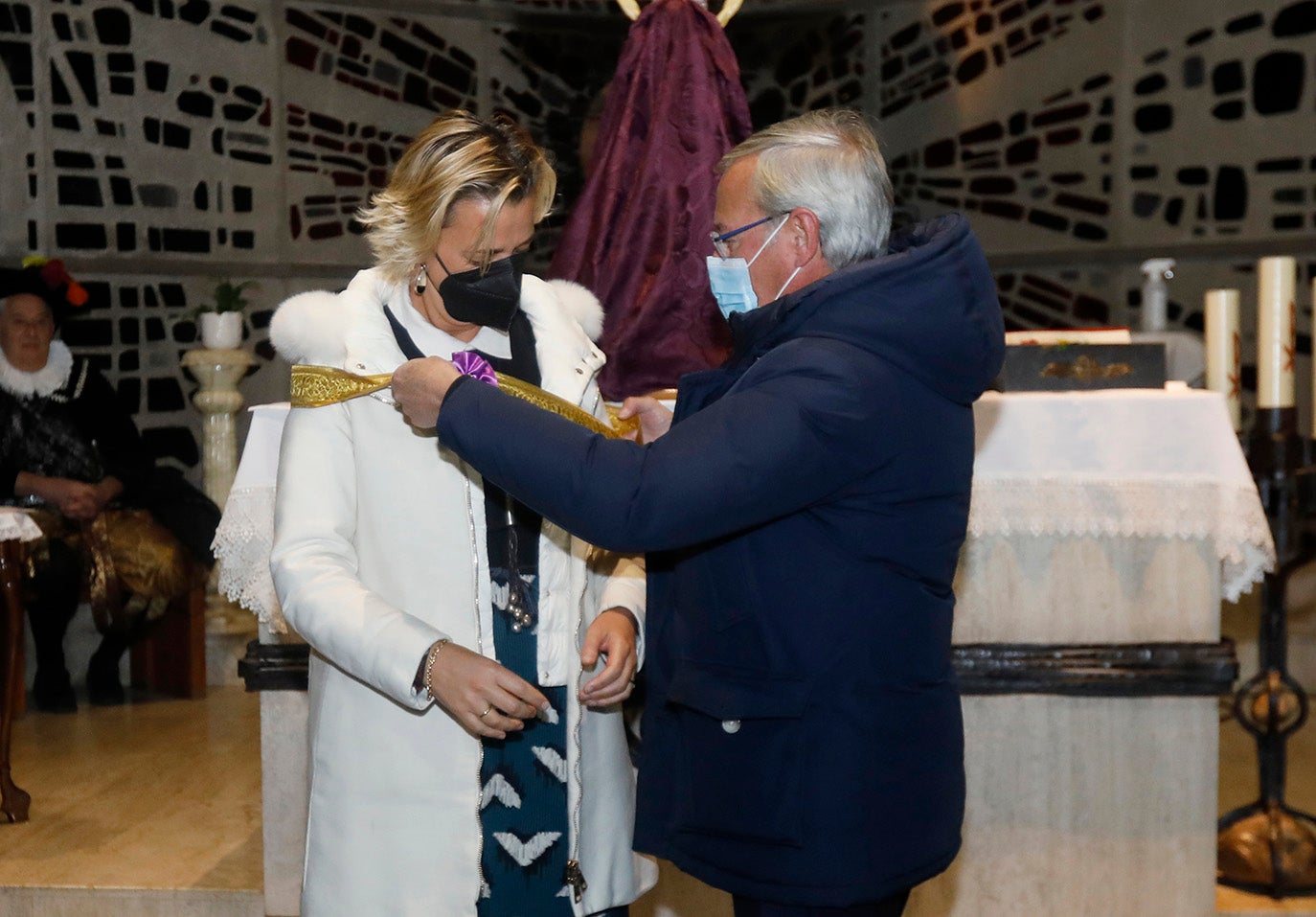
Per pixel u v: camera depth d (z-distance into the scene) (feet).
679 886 7.73
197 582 14.66
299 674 7.97
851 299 4.36
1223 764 12.14
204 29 17.92
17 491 14.03
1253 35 17.71
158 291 17.69
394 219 4.73
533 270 20.20
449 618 4.87
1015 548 7.80
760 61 21.29
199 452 18.01
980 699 7.86
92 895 8.69
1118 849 7.87
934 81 20.13
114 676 14.57
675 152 8.30
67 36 16.88
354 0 19.06
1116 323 18.99
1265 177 17.79
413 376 4.60
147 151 17.53
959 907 7.93
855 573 4.41
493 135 4.75
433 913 4.76
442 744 4.84
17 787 10.29
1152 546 7.74
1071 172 19.20
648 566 4.96
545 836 4.97
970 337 4.39
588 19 20.62
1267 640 8.84
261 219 18.54
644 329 8.13
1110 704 7.82
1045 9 19.13
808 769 4.42
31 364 14.43
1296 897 8.24
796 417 4.19
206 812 10.45
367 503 4.90
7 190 16.63
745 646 4.50
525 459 4.31
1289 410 8.93
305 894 4.91
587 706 5.14
